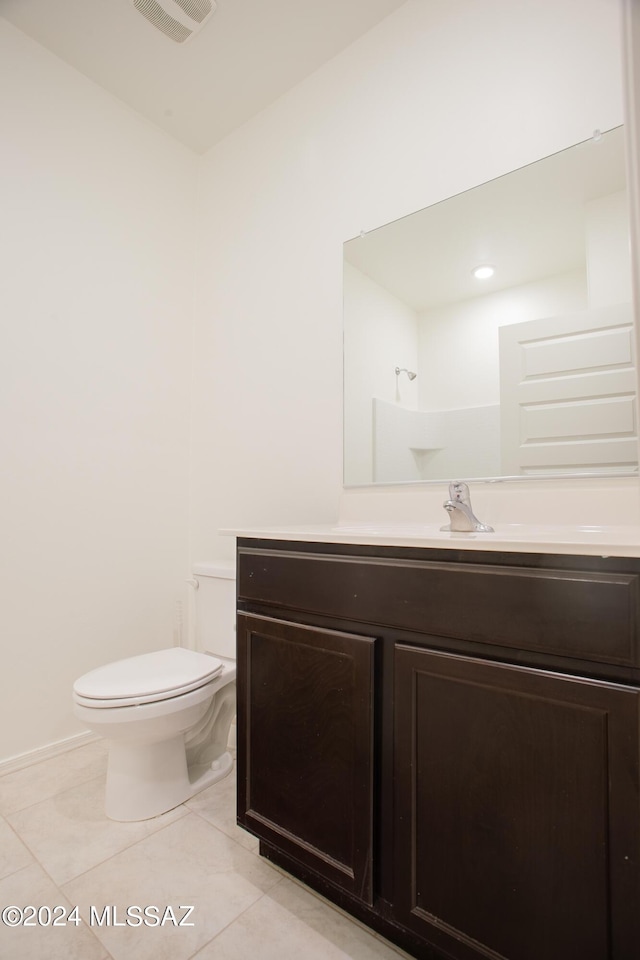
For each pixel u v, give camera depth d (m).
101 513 1.90
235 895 1.06
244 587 1.21
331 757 0.98
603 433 1.23
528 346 1.36
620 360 1.23
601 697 0.70
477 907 0.80
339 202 1.75
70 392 1.82
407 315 1.57
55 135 1.80
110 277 1.96
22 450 1.68
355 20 1.66
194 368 2.27
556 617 0.75
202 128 2.15
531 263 1.36
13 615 1.64
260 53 1.77
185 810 1.37
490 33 1.44
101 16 1.64
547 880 0.73
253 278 2.03
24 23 1.68
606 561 0.71
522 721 0.77
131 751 1.34
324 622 1.04
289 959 0.91
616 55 1.24
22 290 1.69
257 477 1.96
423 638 0.89
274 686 1.11
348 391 1.70
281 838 1.06
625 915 0.67
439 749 0.85
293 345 1.86
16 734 1.62
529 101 1.37
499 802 0.78
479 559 0.83
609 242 1.25
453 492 1.21
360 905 0.98
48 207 1.77
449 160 1.50
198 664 1.45
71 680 1.78
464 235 1.48
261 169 2.03
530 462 1.33
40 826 1.29
